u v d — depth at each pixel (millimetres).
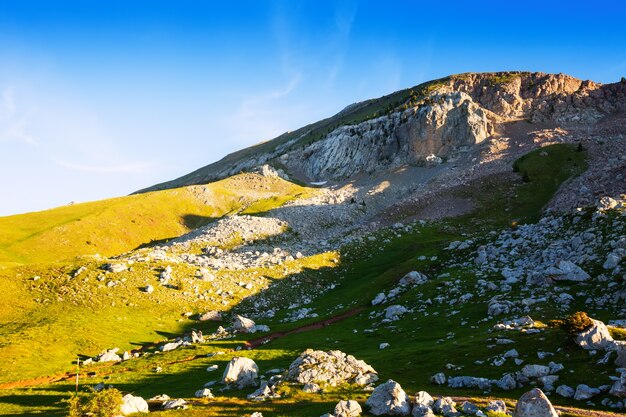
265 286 116688
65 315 90062
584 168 175750
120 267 111312
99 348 80625
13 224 193875
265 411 39312
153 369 67125
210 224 193250
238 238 170375
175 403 44344
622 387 33656
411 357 53812
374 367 52156
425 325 70125
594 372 38531
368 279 116812
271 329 88375
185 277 114250
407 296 88250
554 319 56812
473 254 105188
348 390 43969
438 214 173375
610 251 70688
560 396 36750
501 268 87438
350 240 156250
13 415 50000
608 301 58562
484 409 32906
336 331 79938
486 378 43406
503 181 185625
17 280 102688
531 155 197750
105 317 91500
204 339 86000
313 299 112250
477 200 176375
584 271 68250
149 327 91750
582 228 87438
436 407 34062
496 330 56188
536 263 82188
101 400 41281
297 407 39438
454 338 59469
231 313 102938
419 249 131500
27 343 77500
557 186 167875
